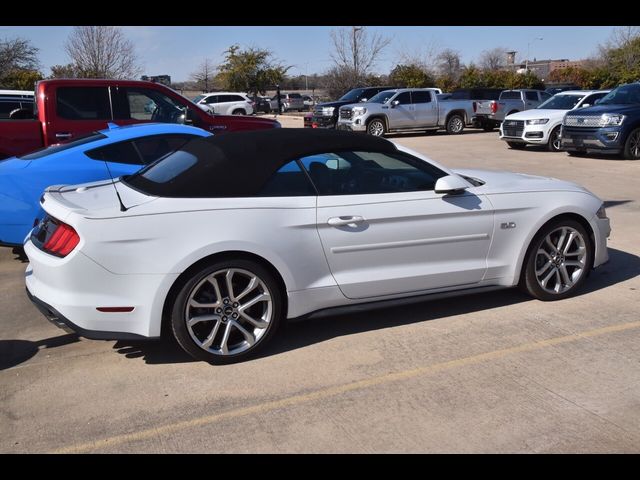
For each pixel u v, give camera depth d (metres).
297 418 3.43
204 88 56.78
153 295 3.85
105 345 4.47
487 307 5.04
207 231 3.91
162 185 4.15
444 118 23.48
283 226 4.10
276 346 4.38
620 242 7.05
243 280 4.10
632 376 3.82
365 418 3.41
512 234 4.84
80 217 3.78
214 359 4.05
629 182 11.13
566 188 5.12
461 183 4.54
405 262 4.51
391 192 4.50
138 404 3.61
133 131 6.63
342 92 38.59
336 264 4.30
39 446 3.21
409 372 3.93
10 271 6.37
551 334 4.47
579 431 3.24
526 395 3.61
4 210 6.01
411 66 39.28
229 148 4.29
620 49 40.50
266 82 46.69
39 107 8.17
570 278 5.19
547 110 17.05
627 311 4.91
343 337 4.52
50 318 3.98
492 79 41.06
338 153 4.43
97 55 31.34
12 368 4.11
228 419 3.43
